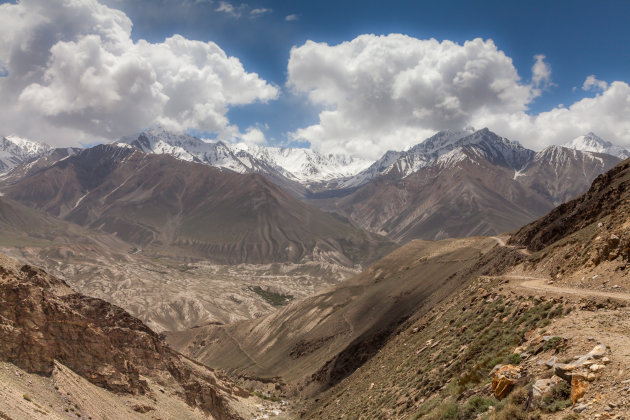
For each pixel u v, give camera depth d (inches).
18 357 2356.1
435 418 1272.1
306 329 6855.3
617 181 3262.8
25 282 2723.9
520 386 1093.8
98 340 2888.8
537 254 3034.0
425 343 2443.4
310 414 3661.4
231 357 7559.1
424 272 5856.3
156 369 3506.4
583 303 1501.0
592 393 906.7
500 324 1753.2
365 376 3221.0
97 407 2465.6
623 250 1893.5
